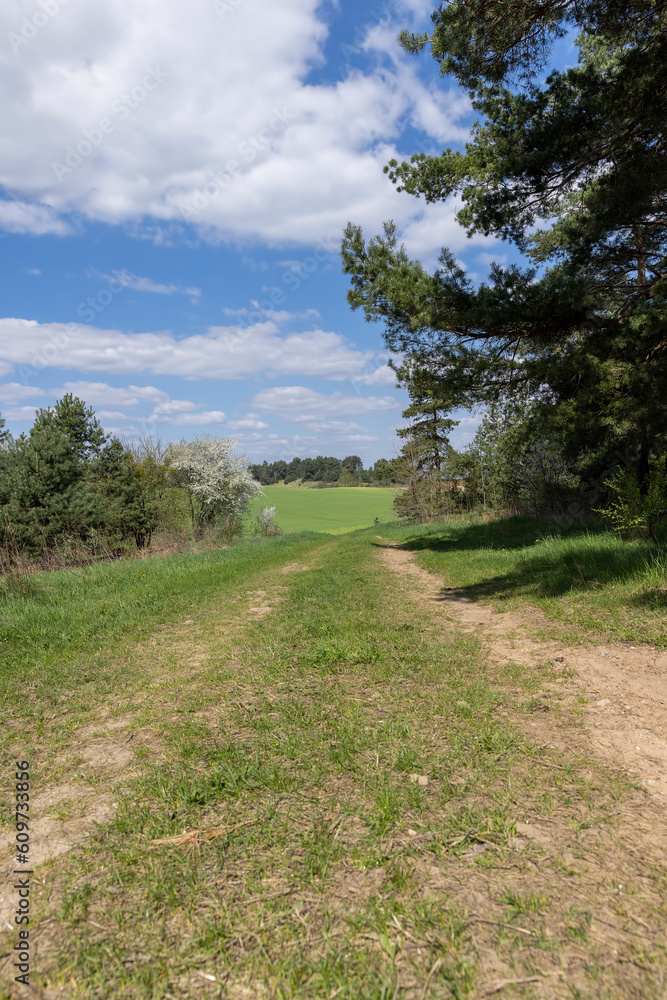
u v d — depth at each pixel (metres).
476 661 4.84
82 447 26.70
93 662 5.34
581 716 3.50
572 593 6.91
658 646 4.62
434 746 3.14
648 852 2.11
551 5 8.41
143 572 11.78
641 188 9.63
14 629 6.60
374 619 6.70
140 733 3.58
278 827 2.38
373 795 2.60
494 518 21.72
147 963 1.68
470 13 8.55
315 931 1.78
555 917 1.79
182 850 2.25
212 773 2.87
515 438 16.03
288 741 3.24
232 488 33.47
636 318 10.44
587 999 1.48
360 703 3.87
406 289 13.76
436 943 1.70
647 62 8.31
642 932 1.71
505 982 1.55
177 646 5.93
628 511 9.43
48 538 17.08
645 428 11.59
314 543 25.84
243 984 1.59
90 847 2.31
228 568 13.05
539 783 2.67
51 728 3.72
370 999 1.51
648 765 2.81
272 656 5.25
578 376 11.97
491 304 10.86
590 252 12.66
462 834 2.26
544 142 10.07
